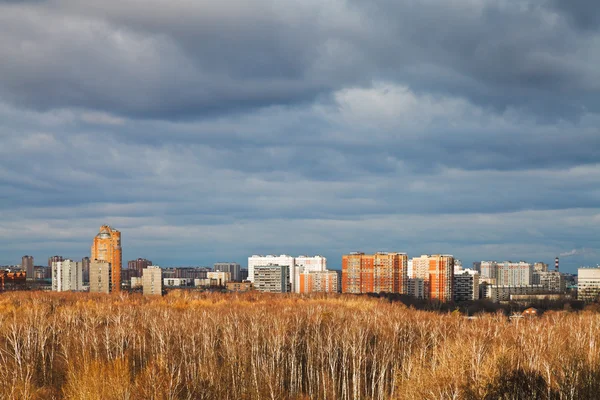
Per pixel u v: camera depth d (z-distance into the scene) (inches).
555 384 5073.8
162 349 5693.9
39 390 5054.1
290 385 5930.1
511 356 5231.3
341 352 6722.4
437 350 6082.7
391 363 6323.8
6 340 6176.2
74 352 5935.0
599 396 5098.4
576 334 6314.0
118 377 4822.8
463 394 4724.4
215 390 5265.8
